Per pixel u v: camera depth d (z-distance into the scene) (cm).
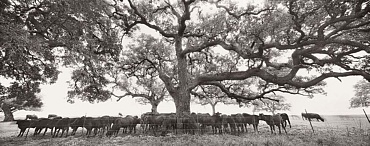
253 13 1557
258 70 1520
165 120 1520
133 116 1734
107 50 1669
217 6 1747
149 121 1634
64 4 962
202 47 1761
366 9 914
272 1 1231
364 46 1020
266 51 1734
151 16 1939
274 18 1213
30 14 1114
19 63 974
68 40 1108
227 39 1758
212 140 1065
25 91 1728
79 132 1788
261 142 985
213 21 1752
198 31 2047
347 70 1298
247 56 1373
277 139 1058
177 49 1903
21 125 1491
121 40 1889
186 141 1058
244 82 2259
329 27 1296
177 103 1794
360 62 1333
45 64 1455
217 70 2120
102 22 1478
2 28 697
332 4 985
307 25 1185
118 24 1797
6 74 1412
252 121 1616
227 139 1110
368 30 1111
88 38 1233
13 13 1002
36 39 885
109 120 1578
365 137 1122
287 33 1218
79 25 1148
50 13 1086
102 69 1795
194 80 1766
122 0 1683
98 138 1295
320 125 2350
